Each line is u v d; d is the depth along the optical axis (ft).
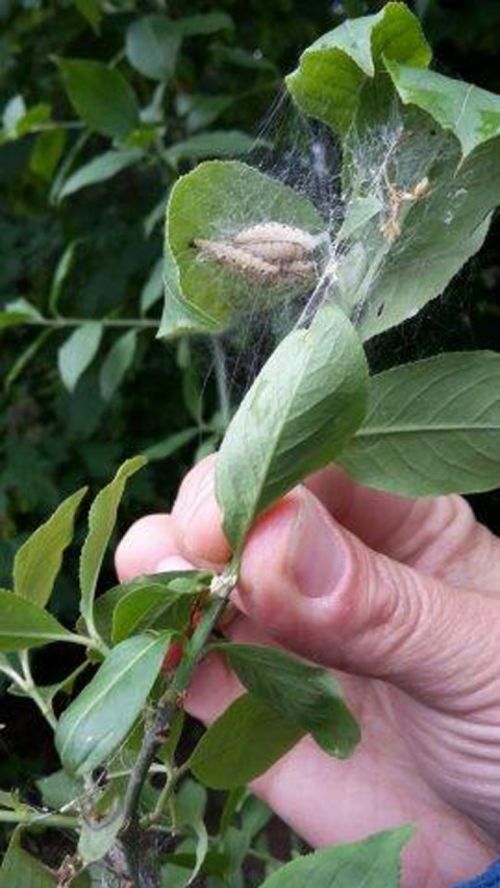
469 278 0.88
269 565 0.62
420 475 0.56
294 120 0.93
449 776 0.84
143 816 0.68
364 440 0.56
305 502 0.64
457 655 0.69
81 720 0.49
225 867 0.85
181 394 2.40
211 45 1.85
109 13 1.87
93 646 0.58
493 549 0.87
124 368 1.52
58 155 1.74
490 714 0.74
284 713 0.60
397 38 0.50
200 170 0.55
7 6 2.07
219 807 1.82
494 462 0.56
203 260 0.56
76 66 1.42
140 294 2.25
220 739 0.62
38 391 2.50
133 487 2.36
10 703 1.68
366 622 0.66
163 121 1.58
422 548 0.85
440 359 0.55
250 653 0.57
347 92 0.53
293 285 0.58
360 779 0.93
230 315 0.59
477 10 1.84
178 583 0.54
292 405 0.50
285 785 0.94
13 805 0.59
